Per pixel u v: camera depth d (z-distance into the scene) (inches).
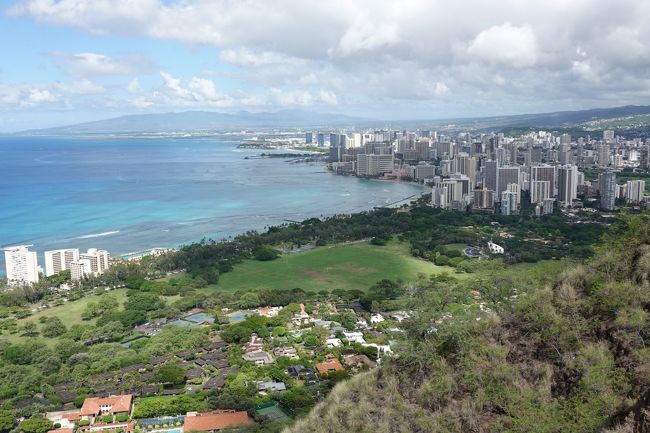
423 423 1633.9
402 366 1892.2
